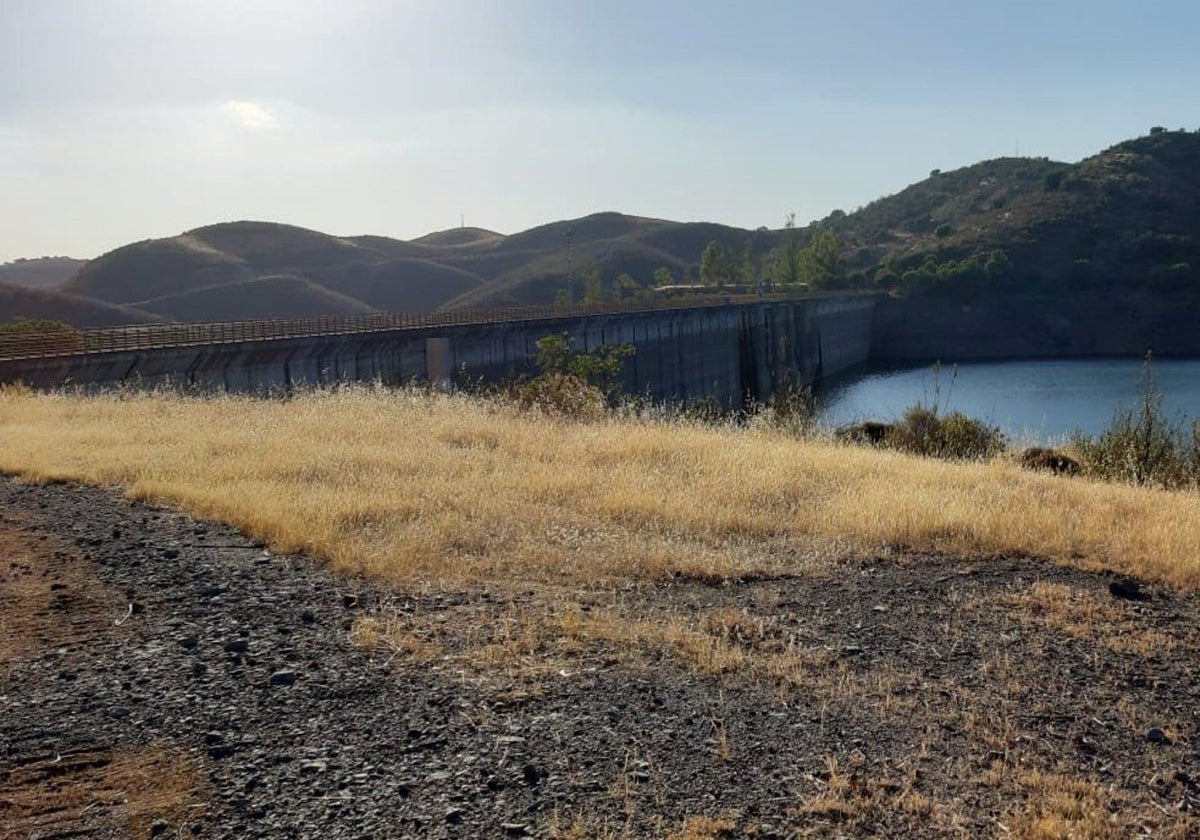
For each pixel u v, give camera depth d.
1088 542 10.27
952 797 4.83
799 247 176.38
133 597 7.76
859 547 10.04
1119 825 4.59
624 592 8.35
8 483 12.50
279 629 7.08
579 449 15.24
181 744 5.31
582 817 4.56
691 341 88.50
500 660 6.50
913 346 148.88
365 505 10.63
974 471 14.70
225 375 38.31
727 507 11.37
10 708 5.74
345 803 4.69
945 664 6.76
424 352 50.62
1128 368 111.44
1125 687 6.43
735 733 5.51
